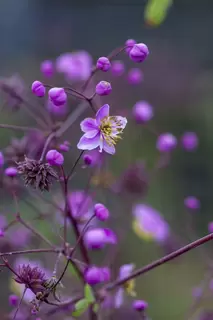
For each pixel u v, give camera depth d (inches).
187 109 53.0
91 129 22.1
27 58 59.5
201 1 61.2
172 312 36.8
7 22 62.1
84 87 23.4
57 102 22.1
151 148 42.0
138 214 28.5
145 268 22.7
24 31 62.3
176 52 59.6
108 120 22.1
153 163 40.9
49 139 23.2
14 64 57.9
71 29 62.7
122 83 31.5
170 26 61.3
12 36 61.9
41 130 25.1
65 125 25.3
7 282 30.5
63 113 25.5
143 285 37.7
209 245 34.0
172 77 54.8
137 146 36.5
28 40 62.1
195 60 59.1
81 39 62.7
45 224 27.3
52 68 25.8
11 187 24.3
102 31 62.8
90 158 23.5
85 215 25.9
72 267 24.1
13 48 61.2
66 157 26.3
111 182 26.7
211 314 29.2
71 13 62.9
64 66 27.2
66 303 23.0
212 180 48.9
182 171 48.9
